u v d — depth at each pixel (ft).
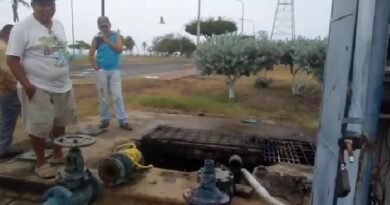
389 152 5.15
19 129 15.93
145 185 9.45
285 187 9.59
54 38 9.53
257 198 8.96
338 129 5.03
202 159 13.29
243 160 12.81
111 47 14.75
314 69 27.07
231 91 26.94
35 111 9.27
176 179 9.91
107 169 9.12
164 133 14.49
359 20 4.64
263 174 10.42
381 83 4.11
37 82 9.19
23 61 9.09
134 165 9.84
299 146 13.97
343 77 5.14
